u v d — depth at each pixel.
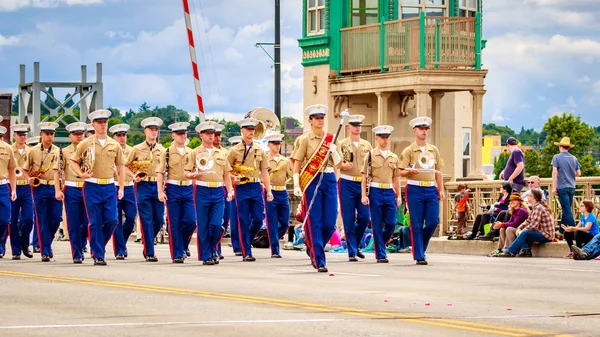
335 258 23.59
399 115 33.75
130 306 13.55
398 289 15.71
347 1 34.12
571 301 14.17
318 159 18.98
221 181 21.45
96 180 20.92
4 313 12.88
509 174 26.31
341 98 34.44
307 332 11.34
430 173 21.06
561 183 24.17
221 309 13.23
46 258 22.62
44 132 22.77
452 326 11.76
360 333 11.28
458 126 35.47
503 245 24.11
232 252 26.75
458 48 32.22
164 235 32.47
